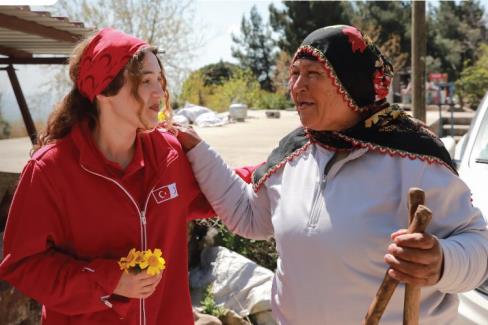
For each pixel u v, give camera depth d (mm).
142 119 2014
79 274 1920
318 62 1949
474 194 3678
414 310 1670
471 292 3139
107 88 1984
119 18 17719
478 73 23922
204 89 26953
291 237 2049
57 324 2066
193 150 2371
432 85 23594
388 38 36969
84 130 2057
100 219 2004
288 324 2119
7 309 3166
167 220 2137
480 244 1820
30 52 6070
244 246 4926
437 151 1912
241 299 4277
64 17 4828
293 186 2115
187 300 2262
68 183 1986
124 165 2125
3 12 4449
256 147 10508
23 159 8289
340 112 1985
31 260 1950
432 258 1631
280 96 28000
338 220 1944
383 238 1900
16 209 1968
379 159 1937
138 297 1922
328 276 1973
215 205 2420
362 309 1946
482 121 4586
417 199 1625
